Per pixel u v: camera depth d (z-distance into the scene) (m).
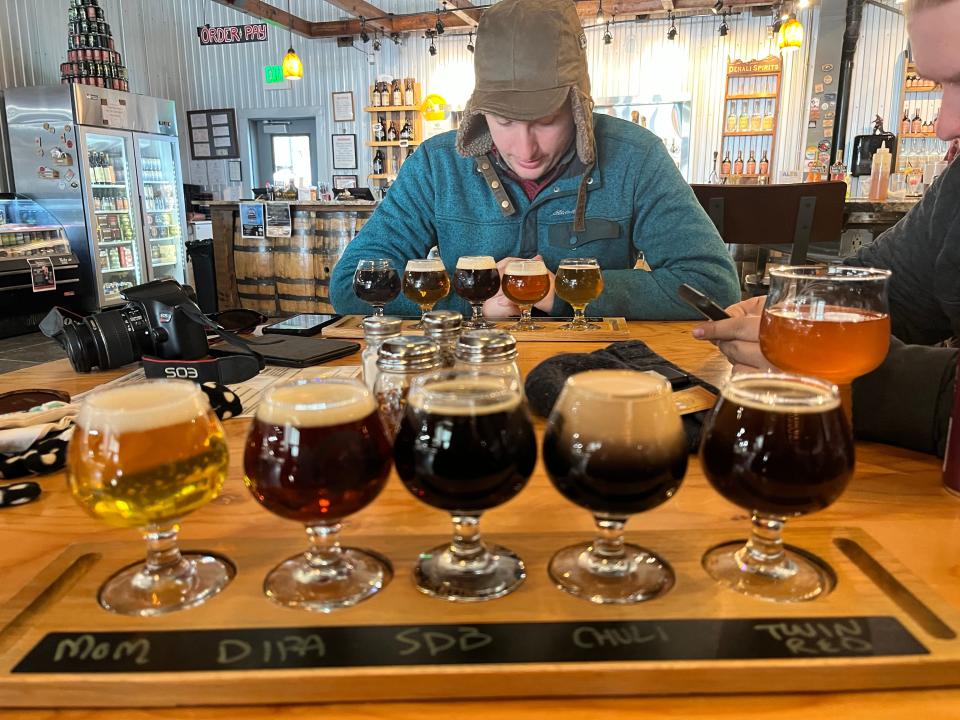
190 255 6.99
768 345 0.86
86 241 6.03
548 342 1.54
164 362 1.21
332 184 8.82
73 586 0.59
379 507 0.76
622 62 7.80
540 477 0.84
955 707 0.47
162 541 0.62
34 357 4.96
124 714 0.47
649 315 1.80
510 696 0.48
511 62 1.83
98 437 0.56
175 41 8.82
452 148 2.14
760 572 0.59
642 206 2.04
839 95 7.23
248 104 8.84
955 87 1.13
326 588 0.58
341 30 7.97
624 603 0.55
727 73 7.37
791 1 6.88
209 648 0.50
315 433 0.55
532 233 2.11
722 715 0.46
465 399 0.57
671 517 0.73
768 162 7.54
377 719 0.46
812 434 0.55
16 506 0.77
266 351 1.39
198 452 0.58
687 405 0.90
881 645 0.50
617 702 0.48
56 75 7.29
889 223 3.54
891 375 0.93
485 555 0.63
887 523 0.70
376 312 1.83
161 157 7.04
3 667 0.49
